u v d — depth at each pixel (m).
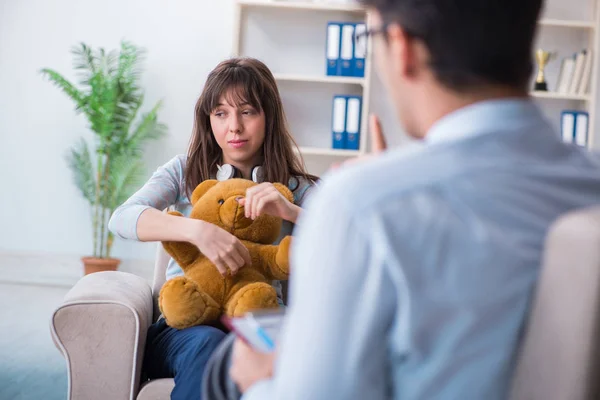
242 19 4.86
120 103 5.22
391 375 0.66
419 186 0.63
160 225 1.82
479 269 0.62
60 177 5.50
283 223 2.01
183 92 5.42
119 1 5.39
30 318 4.27
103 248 5.47
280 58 4.87
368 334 0.62
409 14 0.67
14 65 5.45
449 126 0.68
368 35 0.73
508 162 0.66
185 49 5.39
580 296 0.60
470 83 0.68
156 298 2.10
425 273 0.62
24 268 5.50
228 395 0.87
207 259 1.85
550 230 0.63
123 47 5.16
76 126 5.48
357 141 4.62
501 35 0.66
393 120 4.70
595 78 4.66
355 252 0.62
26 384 3.05
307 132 4.88
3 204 5.52
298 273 0.66
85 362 1.73
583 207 0.66
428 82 0.69
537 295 0.63
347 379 0.62
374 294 0.62
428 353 0.64
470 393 0.64
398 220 0.62
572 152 0.72
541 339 0.63
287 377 0.63
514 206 0.64
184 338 1.73
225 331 1.85
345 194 0.64
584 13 4.81
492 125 0.67
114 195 5.18
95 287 1.84
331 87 4.86
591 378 0.61
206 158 2.07
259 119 2.03
